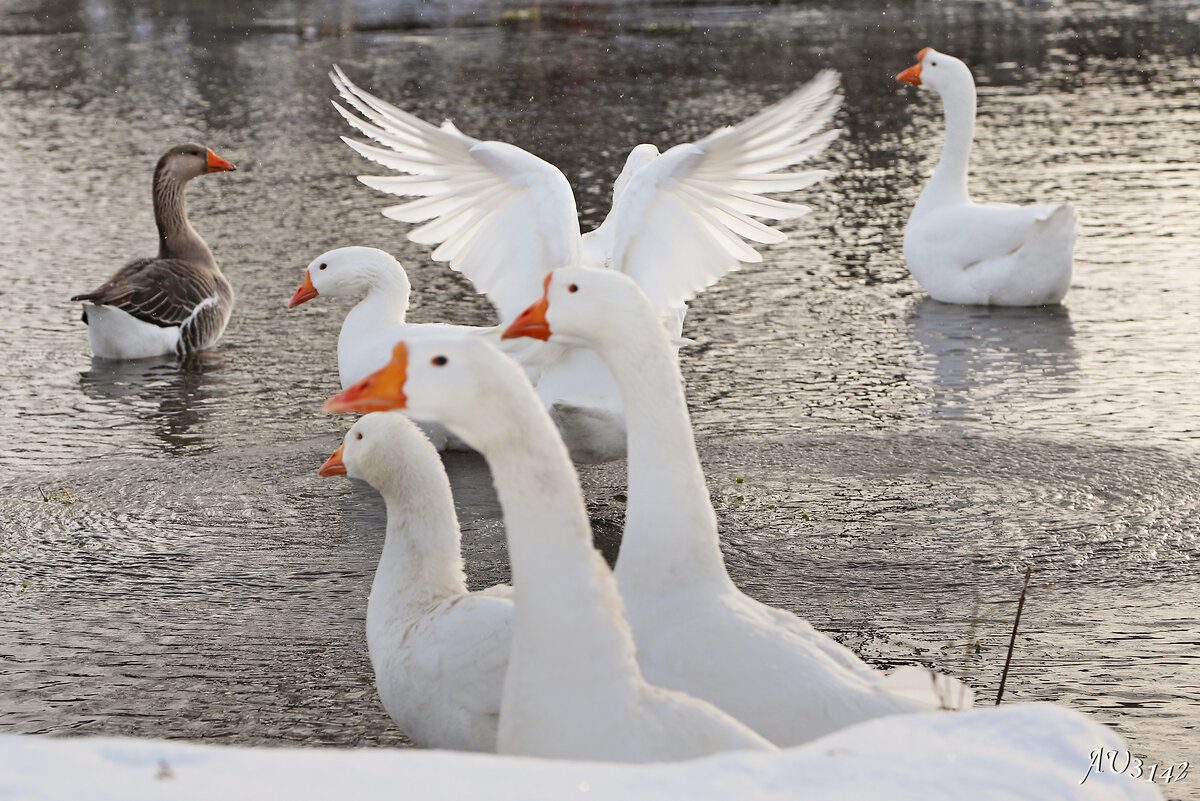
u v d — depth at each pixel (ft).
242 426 48.37
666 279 32.22
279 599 33.24
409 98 121.39
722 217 31.58
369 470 24.80
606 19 182.80
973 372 52.60
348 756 10.99
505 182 33.24
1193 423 45.83
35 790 10.18
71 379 55.01
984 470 41.52
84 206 87.20
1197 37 155.33
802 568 34.40
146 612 32.58
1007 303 63.21
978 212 63.72
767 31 165.89
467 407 16.29
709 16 184.65
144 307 57.41
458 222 34.19
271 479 42.34
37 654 30.25
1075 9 187.01
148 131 111.75
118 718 27.22
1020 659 28.99
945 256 63.98
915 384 51.29
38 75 141.90
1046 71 133.69
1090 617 31.19
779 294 66.33
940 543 35.88
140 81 136.46
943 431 45.47
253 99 124.77
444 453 44.93
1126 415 46.83
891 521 37.47
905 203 84.89
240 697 28.07
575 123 107.76
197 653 30.25
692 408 48.93
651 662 20.01
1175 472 40.93
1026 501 38.83
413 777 10.66
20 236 79.77
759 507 38.73
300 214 84.02
